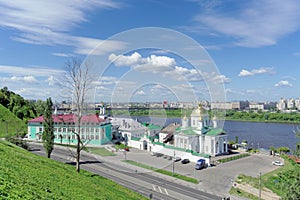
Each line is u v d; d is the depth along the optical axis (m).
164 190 35.31
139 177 39.09
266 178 42.69
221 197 33.75
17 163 16.62
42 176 15.93
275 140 91.25
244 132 111.81
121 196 21.23
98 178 30.55
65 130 62.62
